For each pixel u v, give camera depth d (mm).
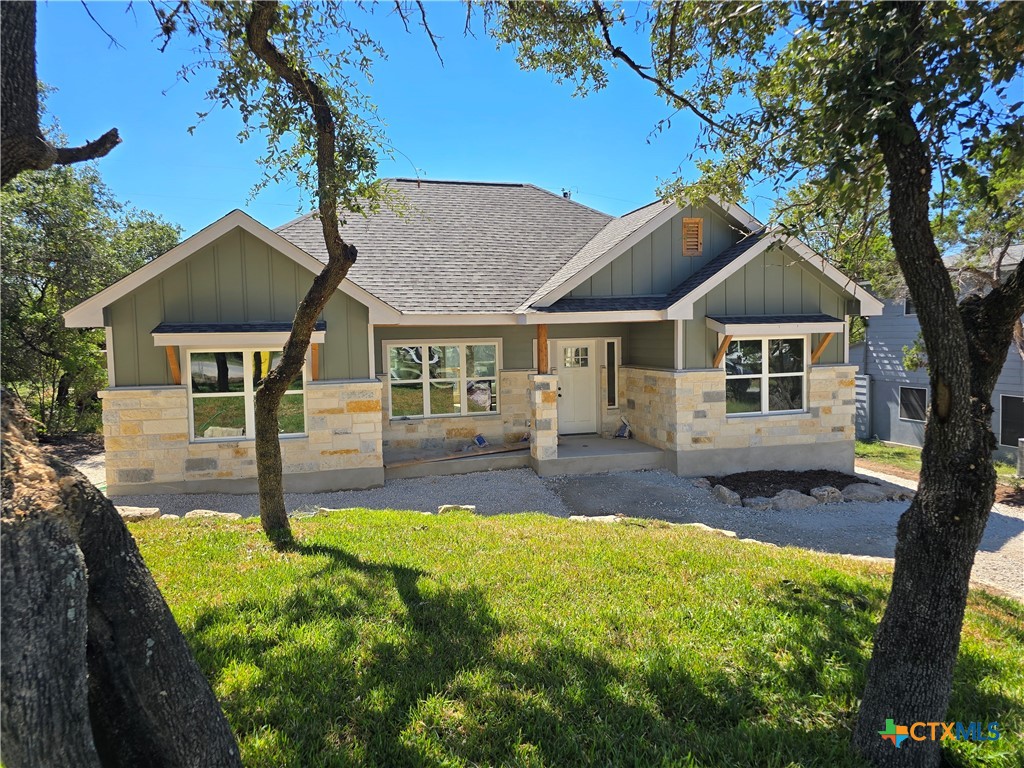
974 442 3145
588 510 10219
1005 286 3301
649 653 4098
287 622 4422
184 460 10117
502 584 5293
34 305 18125
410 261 13062
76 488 2223
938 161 4223
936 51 3863
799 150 4969
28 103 2600
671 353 12328
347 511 8344
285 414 10625
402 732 3248
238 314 10188
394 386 12820
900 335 19359
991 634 4969
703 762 3148
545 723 3369
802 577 5773
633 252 12586
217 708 2508
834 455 12977
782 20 4941
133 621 2254
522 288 12766
